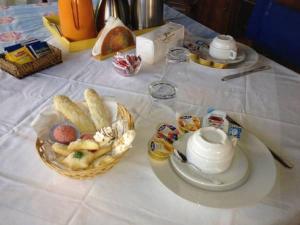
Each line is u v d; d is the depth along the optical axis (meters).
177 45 1.04
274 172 0.56
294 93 0.85
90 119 0.66
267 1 1.25
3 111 0.74
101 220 0.50
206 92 0.84
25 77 0.88
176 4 2.15
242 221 0.50
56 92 0.83
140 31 1.12
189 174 0.54
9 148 0.63
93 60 0.99
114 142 0.58
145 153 0.63
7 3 1.93
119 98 0.81
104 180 0.57
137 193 0.54
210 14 2.26
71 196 0.54
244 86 0.88
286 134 0.70
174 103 0.79
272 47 1.25
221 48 0.95
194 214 0.51
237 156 0.58
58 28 1.11
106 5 1.08
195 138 0.55
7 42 1.07
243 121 0.73
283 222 0.51
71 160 0.54
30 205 0.52
